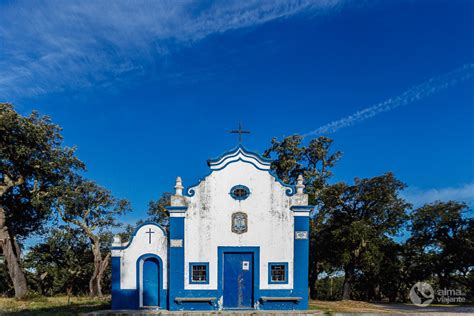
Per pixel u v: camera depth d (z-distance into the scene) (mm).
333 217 33188
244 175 21016
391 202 31422
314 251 33969
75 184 34938
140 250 20781
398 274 34406
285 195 20953
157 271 20844
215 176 20938
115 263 20625
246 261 20547
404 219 32094
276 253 20516
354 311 20938
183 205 20609
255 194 20891
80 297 31719
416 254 34500
